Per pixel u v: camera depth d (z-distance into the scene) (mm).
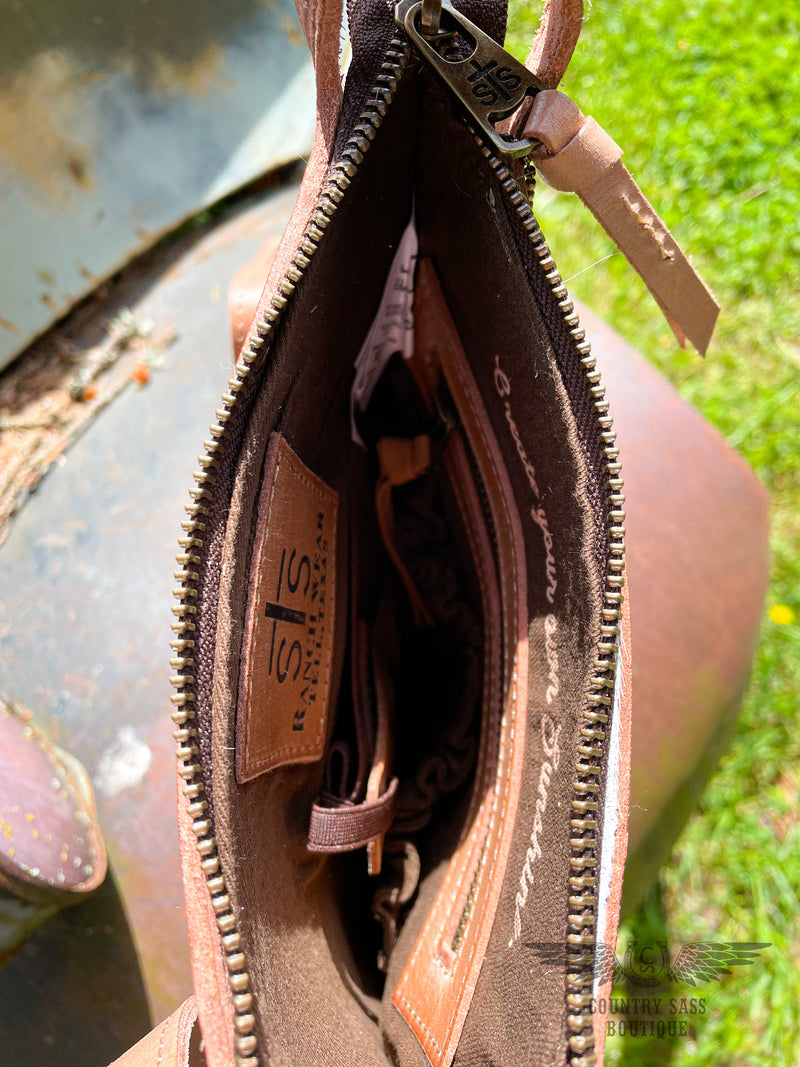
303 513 679
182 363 1115
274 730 629
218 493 562
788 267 1922
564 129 589
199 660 551
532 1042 570
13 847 692
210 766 549
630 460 1043
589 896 551
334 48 551
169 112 1163
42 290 1117
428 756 850
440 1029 666
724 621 1031
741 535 1076
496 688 778
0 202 1090
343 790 771
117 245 1146
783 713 1612
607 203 629
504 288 647
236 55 1197
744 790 1588
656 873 1055
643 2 2029
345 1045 645
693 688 1002
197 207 1179
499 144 582
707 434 1117
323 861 759
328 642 726
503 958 640
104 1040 840
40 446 1071
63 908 820
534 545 719
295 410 673
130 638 949
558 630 673
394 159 660
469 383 758
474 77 573
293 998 598
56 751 876
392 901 794
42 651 944
